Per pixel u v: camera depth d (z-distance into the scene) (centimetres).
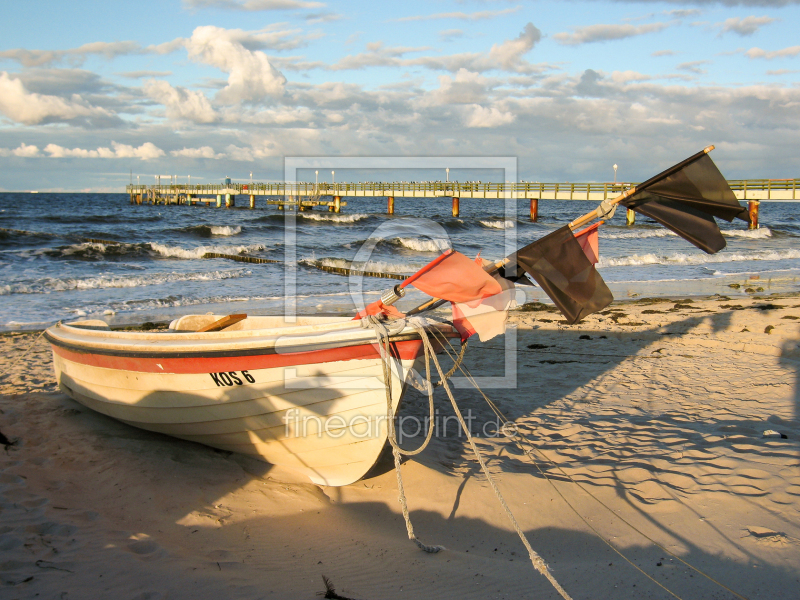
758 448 496
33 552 309
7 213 4353
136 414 485
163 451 471
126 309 1249
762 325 1016
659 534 369
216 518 374
